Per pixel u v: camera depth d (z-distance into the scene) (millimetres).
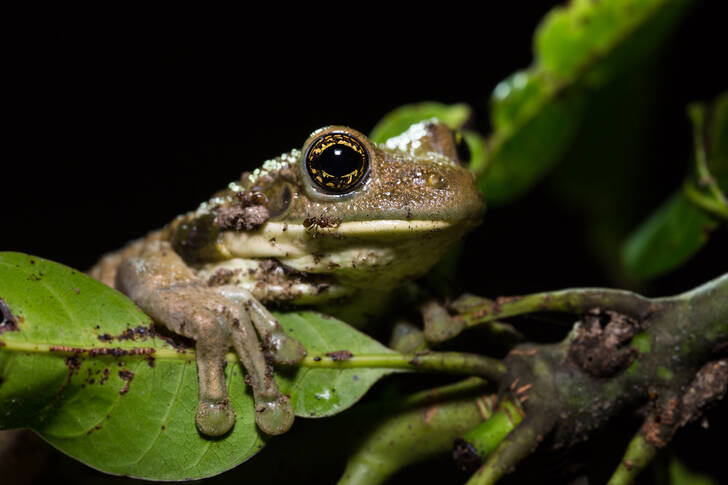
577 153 336
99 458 231
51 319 230
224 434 234
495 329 243
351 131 249
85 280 234
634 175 341
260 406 235
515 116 292
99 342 231
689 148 343
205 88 675
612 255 352
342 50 669
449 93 666
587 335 234
